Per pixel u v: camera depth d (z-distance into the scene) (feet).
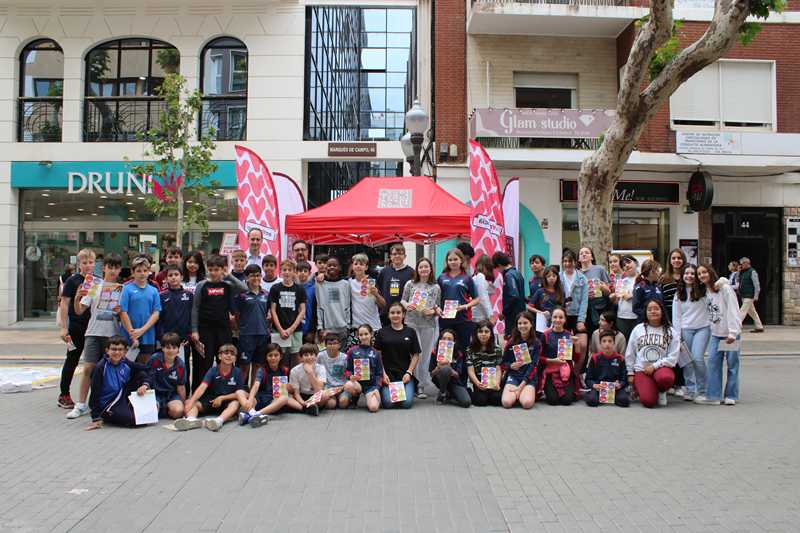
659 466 17.02
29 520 13.38
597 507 14.02
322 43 66.49
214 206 58.90
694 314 26.25
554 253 55.62
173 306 24.89
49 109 59.77
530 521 13.24
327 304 27.50
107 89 59.77
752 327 57.26
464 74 56.39
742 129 55.47
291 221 34.50
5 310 58.70
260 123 58.18
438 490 15.17
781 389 29.25
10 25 59.26
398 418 23.17
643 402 25.07
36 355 42.42
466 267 29.04
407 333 25.82
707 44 33.83
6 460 17.72
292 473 16.49
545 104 57.21
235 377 23.48
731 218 58.49
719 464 17.19
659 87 35.09
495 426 21.79
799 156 54.24
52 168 58.59
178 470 16.78
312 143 58.13
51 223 60.39
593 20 53.62
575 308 28.32
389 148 58.34
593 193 37.73
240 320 24.70
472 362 25.91
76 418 23.24
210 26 58.70
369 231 33.50
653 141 54.08
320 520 13.33
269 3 58.49
